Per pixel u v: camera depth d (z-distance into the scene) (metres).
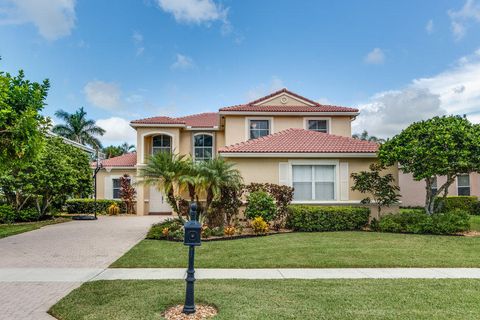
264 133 21.70
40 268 8.46
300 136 17.78
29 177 17.69
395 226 13.59
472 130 13.04
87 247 11.28
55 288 6.80
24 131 10.62
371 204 15.80
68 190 19.77
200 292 6.21
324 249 10.30
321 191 15.98
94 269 8.33
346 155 15.77
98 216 22.94
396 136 14.59
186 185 13.66
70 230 15.41
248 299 5.81
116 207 23.69
